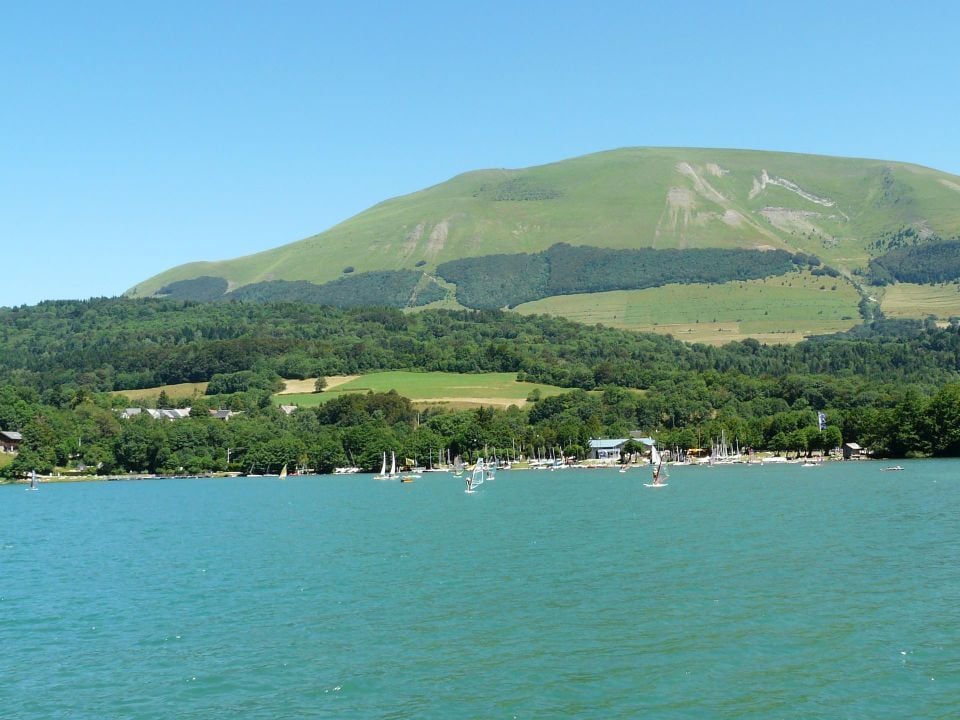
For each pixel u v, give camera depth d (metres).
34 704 53.28
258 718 49.97
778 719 48.19
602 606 71.69
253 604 76.88
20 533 139.75
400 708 50.81
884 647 59.00
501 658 58.78
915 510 131.88
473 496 194.00
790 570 84.62
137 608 77.06
